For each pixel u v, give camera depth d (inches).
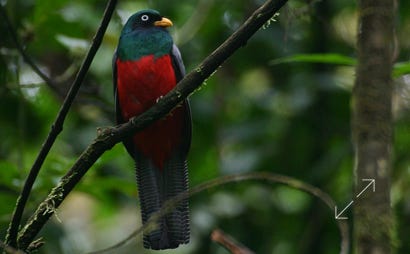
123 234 561.6
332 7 502.0
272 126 505.0
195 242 477.4
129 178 482.9
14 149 496.1
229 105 527.8
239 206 490.6
